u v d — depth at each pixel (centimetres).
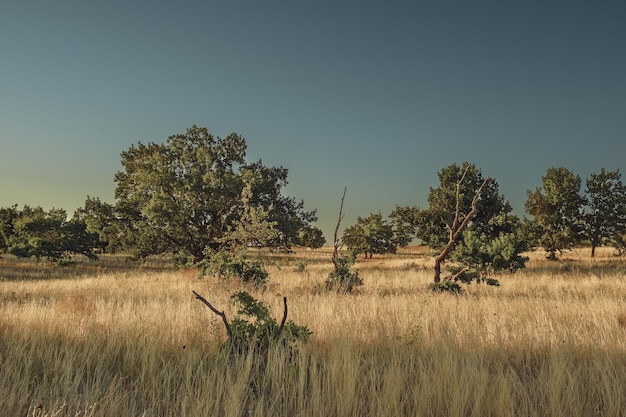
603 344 660
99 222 3719
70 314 872
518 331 750
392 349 631
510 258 2239
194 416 412
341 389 480
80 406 444
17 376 508
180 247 3556
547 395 474
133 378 561
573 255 5266
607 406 450
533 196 4831
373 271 3014
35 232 4144
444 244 3278
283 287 1775
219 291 1570
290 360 582
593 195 4700
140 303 1163
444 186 4312
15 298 1474
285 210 3975
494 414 440
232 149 3850
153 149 3744
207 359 610
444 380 487
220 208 3500
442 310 1008
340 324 809
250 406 445
